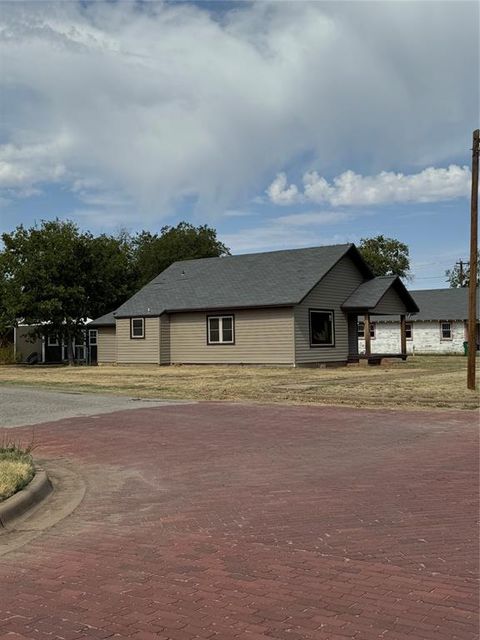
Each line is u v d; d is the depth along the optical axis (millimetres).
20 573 5777
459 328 49969
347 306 34906
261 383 23719
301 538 6430
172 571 5648
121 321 37312
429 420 14344
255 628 4480
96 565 5902
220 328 34344
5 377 29422
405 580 5254
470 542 6168
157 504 8031
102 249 44125
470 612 4629
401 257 74375
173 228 57906
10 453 10203
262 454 10938
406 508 7398
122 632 4480
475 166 20062
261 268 35938
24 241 41219
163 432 13453
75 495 8664
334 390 20672
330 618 4598
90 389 22594
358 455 10664
